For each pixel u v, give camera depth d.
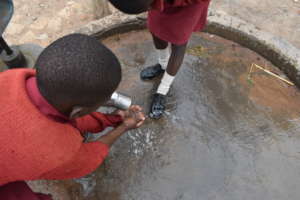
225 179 1.80
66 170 1.11
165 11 1.54
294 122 1.98
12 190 1.18
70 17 2.78
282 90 2.11
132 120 1.55
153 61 2.32
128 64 2.31
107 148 1.33
